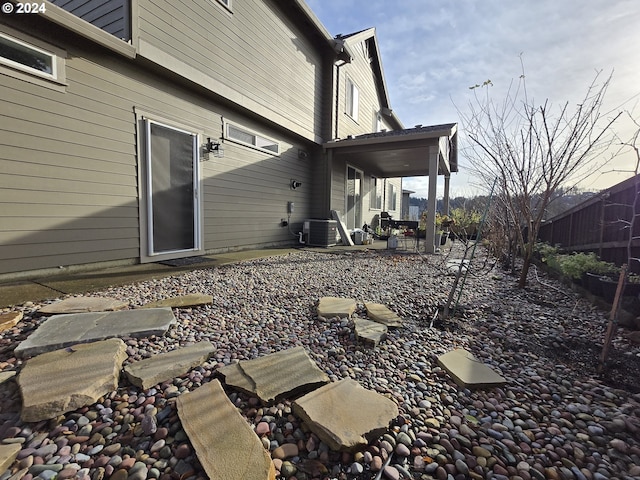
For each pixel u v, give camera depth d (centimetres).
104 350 170
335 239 797
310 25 723
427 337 233
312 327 240
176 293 304
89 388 138
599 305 317
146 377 152
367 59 1060
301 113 743
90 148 362
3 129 295
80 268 362
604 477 115
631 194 335
